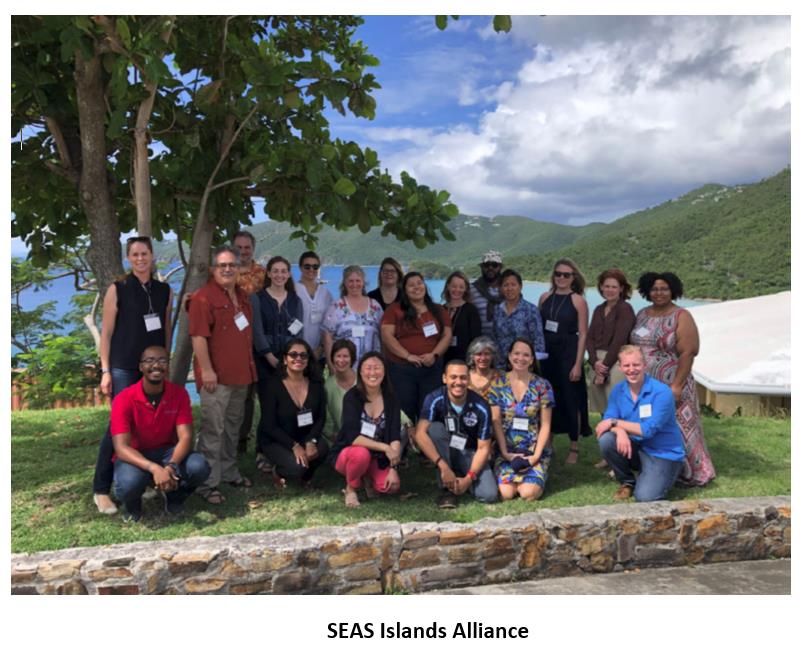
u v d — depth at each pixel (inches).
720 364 476.4
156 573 138.1
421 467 213.6
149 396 164.9
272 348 199.9
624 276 209.2
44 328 614.2
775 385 420.5
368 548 147.3
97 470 171.6
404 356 205.0
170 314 185.8
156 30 177.3
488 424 182.2
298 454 183.0
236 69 224.1
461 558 151.5
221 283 177.2
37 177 227.1
